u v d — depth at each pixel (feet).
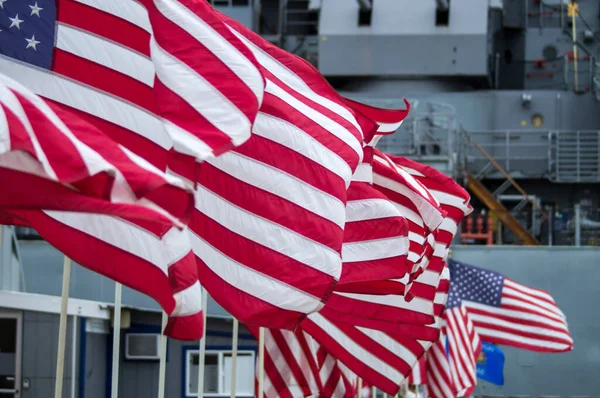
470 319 126.93
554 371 154.10
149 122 55.16
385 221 72.28
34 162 41.52
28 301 90.43
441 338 113.50
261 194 60.80
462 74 204.33
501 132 200.13
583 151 205.16
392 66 205.36
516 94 206.39
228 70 52.80
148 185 42.37
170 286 49.44
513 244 202.90
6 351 90.58
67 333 92.32
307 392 86.38
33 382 90.58
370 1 207.41
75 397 93.91
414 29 205.67
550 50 218.38
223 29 53.57
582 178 201.98
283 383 85.76
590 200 206.90
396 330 85.40
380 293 77.66
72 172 41.39
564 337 126.52
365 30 206.18
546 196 207.62
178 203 45.34
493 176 204.13
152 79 55.36
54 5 55.16
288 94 64.03
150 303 138.82
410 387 125.39
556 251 156.04
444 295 97.86
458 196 93.50
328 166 62.28
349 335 87.15
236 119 52.26
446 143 189.37
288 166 61.41
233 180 60.59
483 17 205.16
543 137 205.16
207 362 112.57
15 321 90.79
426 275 88.53
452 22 204.95
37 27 54.90
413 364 87.76
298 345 86.53
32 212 51.08
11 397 90.33
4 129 40.60
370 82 206.90
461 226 194.80
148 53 55.47
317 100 65.36
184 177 50.78
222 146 51.47
